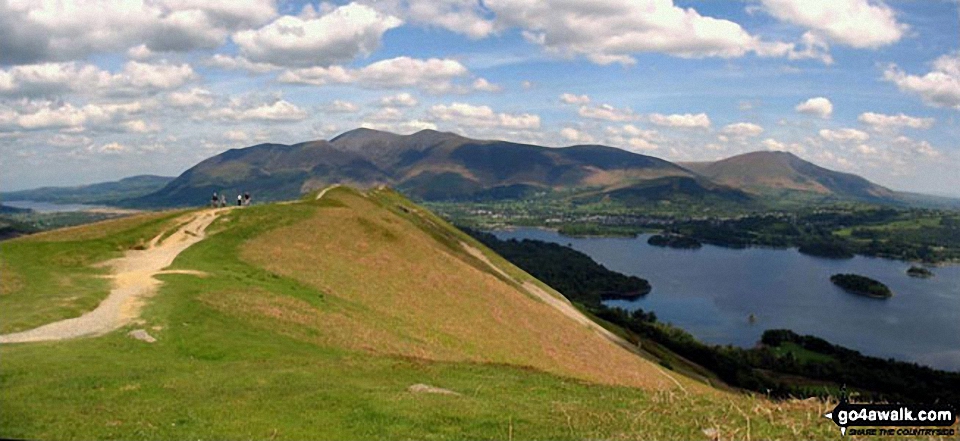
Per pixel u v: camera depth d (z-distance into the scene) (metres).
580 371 55.41
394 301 60.09
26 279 45.97
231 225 75.81
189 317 37.97
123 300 41.06
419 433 21.39
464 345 52.34
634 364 69.25
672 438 21.02
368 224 87.44
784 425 22.38
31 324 34.41
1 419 20.34
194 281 48.19
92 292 42.62
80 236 65.12
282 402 24.12
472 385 30.11
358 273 66.69
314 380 28.02
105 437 19.52
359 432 21.25
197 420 21.59
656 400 27.02
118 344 31.73
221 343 33.91
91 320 36.22
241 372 28.80
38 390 23.52
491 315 66.06
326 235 78.81
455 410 24.02
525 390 29.62
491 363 36.88
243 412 22.70
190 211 83.19
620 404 26.59
